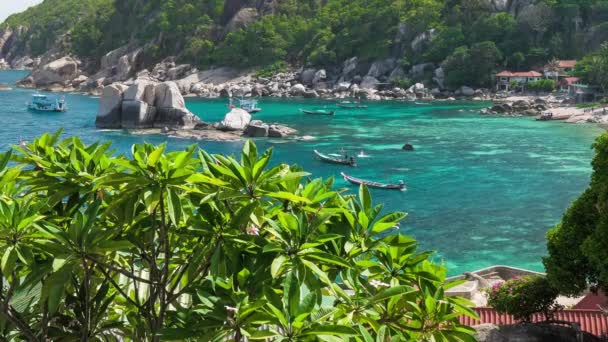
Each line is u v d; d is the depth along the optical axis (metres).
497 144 106.44
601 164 22.47
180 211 7.00
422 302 8.41
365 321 7.67
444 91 194.50
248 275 7.23
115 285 7.97
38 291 8.06
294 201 7.77
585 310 26.70
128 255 8.50
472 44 199.00
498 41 199.25
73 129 123.94
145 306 8.59
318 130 124.88
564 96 173.50
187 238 8.19
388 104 176.62
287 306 6.46
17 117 143.88
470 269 50.31
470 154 97.94
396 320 8.15
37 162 8.18
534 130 121.75
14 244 6.72
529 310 24.59
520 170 86.25
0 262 6.80
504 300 24.80
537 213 65.62
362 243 8.02
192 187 7.81
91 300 8.10
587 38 193.50
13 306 7.86
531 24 195.88
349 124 134.00
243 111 125.19
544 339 22.12
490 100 180.75
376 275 8.24
